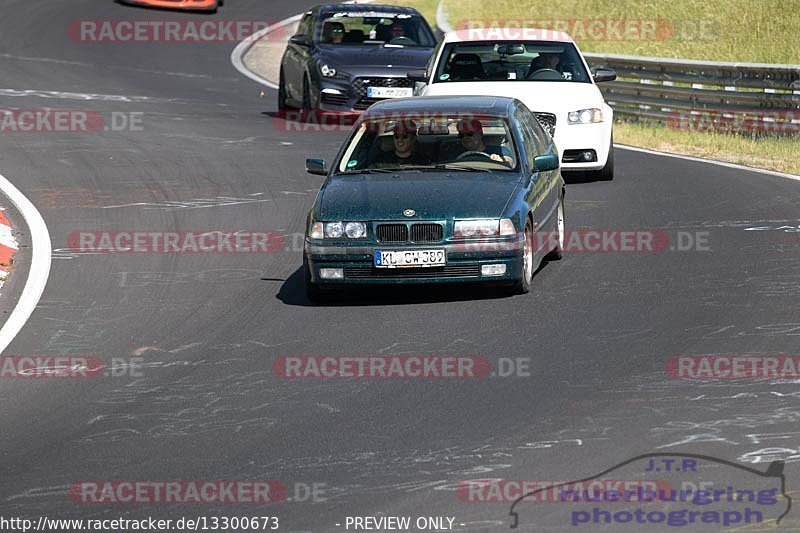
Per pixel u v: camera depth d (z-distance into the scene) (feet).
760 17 413.39
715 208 170.19
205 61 370.32
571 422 87.81
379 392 96.22
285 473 80.02
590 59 283.59
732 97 250.57
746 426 86.02
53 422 92.27
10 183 193.98
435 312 120.16
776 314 115.14
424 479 77.87
